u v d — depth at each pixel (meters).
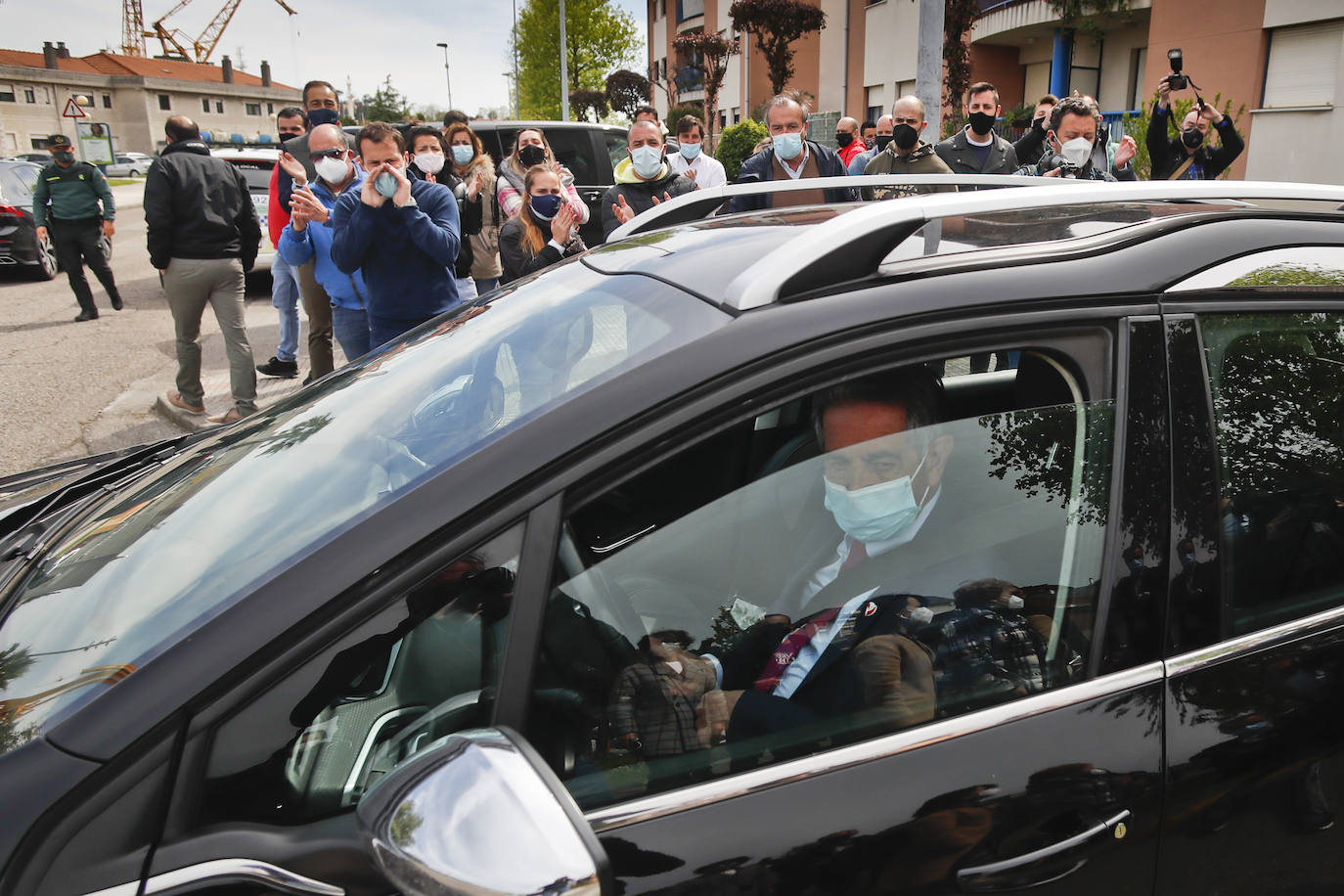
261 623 1.03
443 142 5.94
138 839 0.95
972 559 1.31
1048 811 1.16
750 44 26.50
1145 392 1.25
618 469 1.10
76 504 1.74
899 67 20.62
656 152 5.57
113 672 1.07
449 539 1.06
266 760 1.01
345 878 0.99
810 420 1.27
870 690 1.25
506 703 1.07
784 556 1.30
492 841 0.87
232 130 83.62
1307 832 1.30
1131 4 13.45
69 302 10.41
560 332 1.47
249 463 1.53
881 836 1.11
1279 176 10.88
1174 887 1.23
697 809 1.09
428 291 4.41
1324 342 1.42
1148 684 1.23
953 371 1.37
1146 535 1.24
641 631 1.19
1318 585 1.37
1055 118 5.38
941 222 1.50
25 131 71.25
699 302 1.32
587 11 38.47
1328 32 10.19
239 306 5.61
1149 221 1.44
